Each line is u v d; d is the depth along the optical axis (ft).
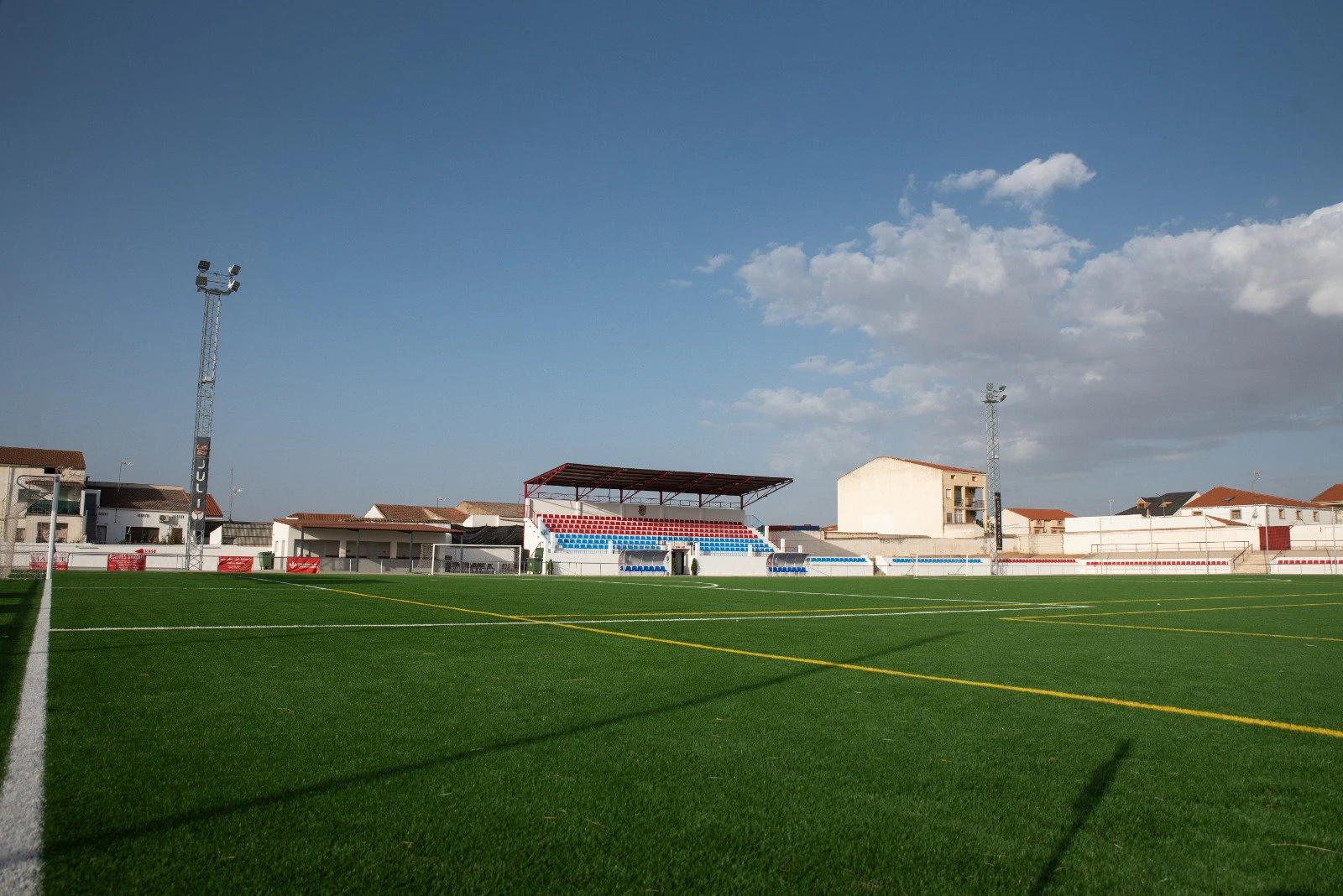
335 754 16.76
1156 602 83.82
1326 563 196.44
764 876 11.03
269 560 148.25
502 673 28.63
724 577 163.32
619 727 19.86
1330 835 12.98
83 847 11.55
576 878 10.82
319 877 10.68
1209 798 14.82
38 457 210.18
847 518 274.57
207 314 157.79
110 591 71.10
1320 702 24.93
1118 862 11.75
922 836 12.64
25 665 28.07
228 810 13.16
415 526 182.80
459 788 14.61
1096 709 23.32
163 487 242.37
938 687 26.91
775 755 17.42
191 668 28.25
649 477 197.98
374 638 38.81
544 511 194.90
